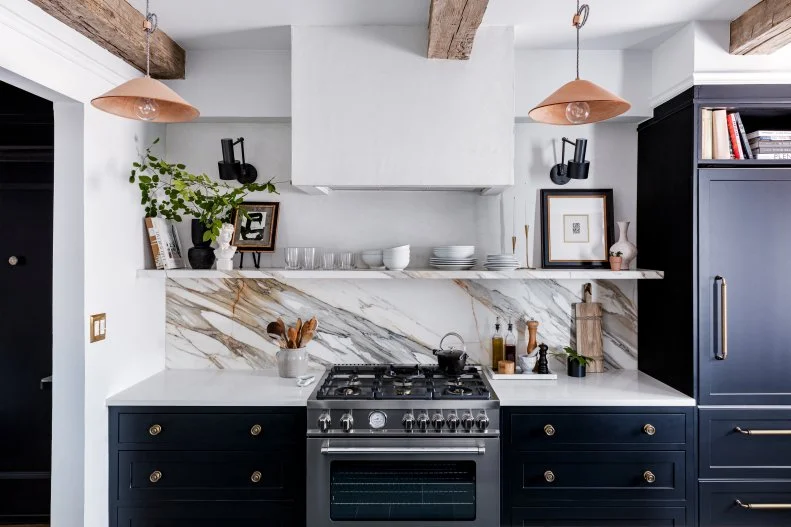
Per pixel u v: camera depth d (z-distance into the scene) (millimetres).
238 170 2982
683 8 2359
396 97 2615
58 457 2254
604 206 3041
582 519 2473
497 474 2396
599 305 3043
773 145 2533
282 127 3061
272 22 2539
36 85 1990
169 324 3074
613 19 2484
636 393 2561
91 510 2301
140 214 2785
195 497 2459
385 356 3061
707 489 2471
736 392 2494
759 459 2479
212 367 3072
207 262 2891
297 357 2814
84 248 2254
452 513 2400
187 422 2451
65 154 2248
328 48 2604
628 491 2463
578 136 3061
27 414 3029
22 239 3023
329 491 2385
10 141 3008
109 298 2461
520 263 3061
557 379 2834
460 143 2617
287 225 3076
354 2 2361
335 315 3070
